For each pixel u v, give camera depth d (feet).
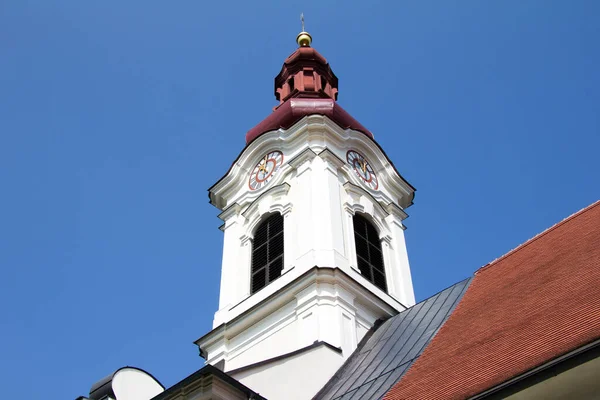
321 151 130.21
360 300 112.27
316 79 158.61
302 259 115.85
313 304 107.96
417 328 98.22
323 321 105.70
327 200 122.62
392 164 140.87
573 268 72.95
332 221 119.85
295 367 97.09
